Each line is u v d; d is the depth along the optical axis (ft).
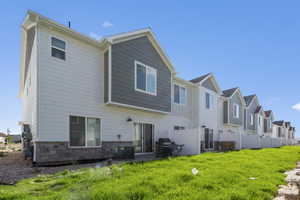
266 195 13.53
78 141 30.58
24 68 43.04
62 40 29.86
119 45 35.60
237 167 22.52
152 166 22.48
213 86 65.72
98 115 33.73
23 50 39.04
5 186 15.07
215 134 64.08
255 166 23.93
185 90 56.59
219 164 24.57
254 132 94.73
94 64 33.83
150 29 41.06
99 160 32.91
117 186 13.65
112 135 35.81
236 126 78.59
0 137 105.09
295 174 21.72
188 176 16.66
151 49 42.70
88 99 32.42
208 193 13.10
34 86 28.89
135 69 38.42
